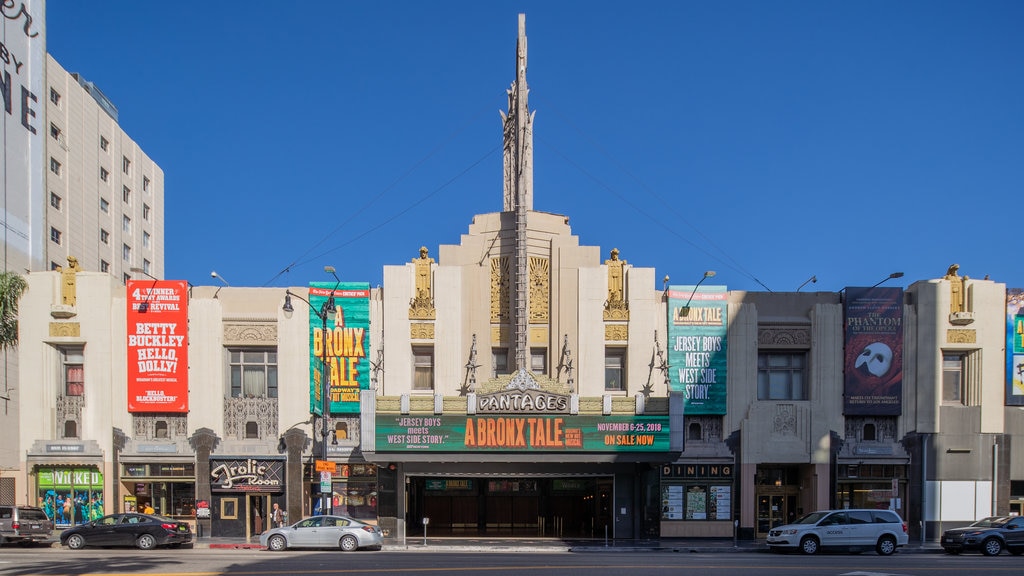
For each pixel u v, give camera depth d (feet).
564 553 102.83
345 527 103.50
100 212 256.93
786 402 126.62
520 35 134.51
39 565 78.64
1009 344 127.03
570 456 117.70
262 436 126.93
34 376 125.29
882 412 126.11
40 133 213.05
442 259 129.39
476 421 118.11
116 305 127.44
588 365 126.31
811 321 128.16
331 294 115.65
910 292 130.21
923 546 117.19
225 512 125.18
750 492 124.77
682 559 89.56
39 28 214.90
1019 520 102.58
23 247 202.80
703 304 127.44
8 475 124.98
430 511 141.08
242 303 128.47
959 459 125.49
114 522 105.40
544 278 129.39
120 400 126.21
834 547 102.78
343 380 126.62
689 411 125.59
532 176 131.44
